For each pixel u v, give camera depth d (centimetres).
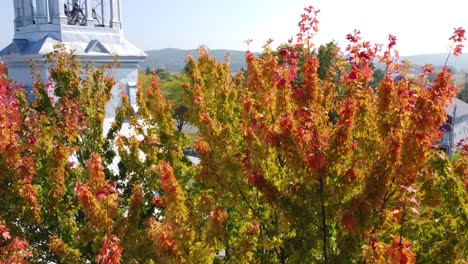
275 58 760
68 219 806
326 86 805
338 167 502
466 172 604
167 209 576
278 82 655
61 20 2095
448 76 540
